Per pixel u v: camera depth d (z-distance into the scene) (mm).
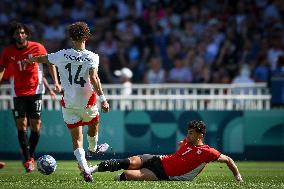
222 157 31828
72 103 31250
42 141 58438
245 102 59938
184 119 58781
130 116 58656
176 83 67562
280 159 58719
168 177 31781
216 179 34531
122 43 72688
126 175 31719
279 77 59875
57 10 75812
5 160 57188
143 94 60812
